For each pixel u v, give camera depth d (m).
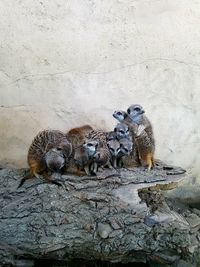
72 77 4.28
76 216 3.50
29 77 4.23
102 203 3.56
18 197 3.57
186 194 4.64
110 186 3.64
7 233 3.43
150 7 4.25
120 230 3.53
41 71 4.24
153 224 3.57
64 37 4.21
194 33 4.34
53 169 3.63
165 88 4.40
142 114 3.84
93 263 3.74
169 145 4.52
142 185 3.66
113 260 3.68
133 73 4.34
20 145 4.34
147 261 3.74
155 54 4.34
